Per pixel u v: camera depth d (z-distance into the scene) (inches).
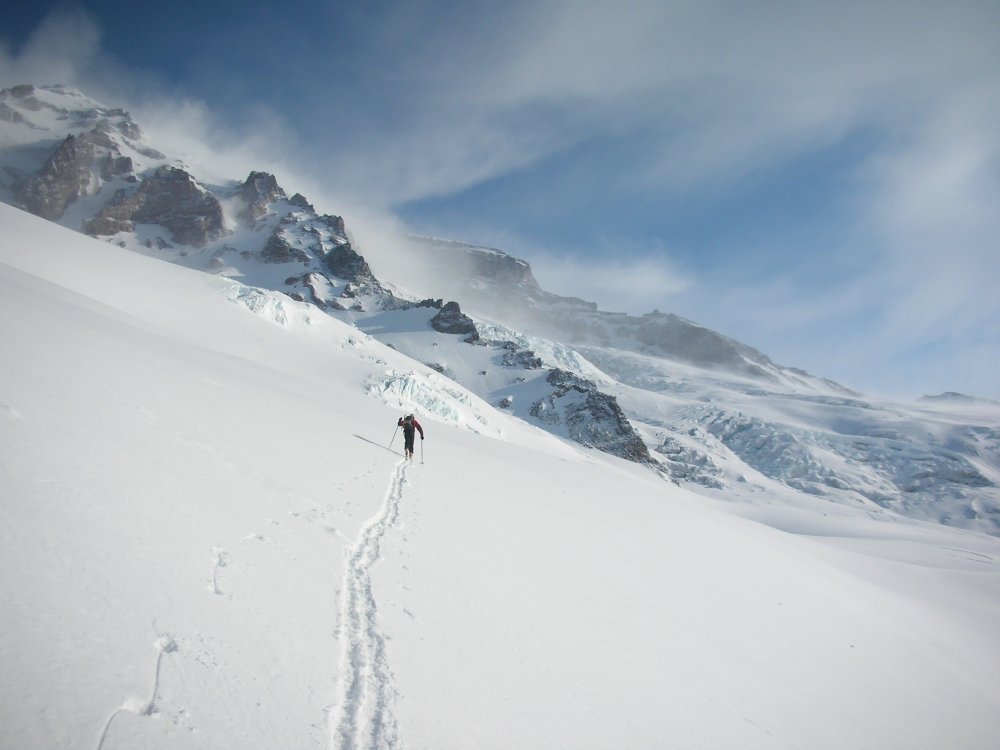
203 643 185.5
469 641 285.4
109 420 332.2
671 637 438.6
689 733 298.4
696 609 542.3
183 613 194.4
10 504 195.9
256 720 166.4
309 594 256.8
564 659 317.1
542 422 7175.2
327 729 179.0
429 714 209.2
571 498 953.5
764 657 490.6
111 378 424.8
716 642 474.3
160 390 475.2
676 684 356.2
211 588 218.8
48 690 134.4
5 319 422.9
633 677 336.2
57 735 123.1
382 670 223.8
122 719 139.5
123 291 1758.1
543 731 236.5
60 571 178.1
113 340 607.2
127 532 223.0
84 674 146.1
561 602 410.3
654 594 534.6
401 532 415.2
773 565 945.5
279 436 559.8
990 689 725.3
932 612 1193.4
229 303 2433.6
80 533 203.5
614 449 6919.3
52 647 148.1
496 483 858.1
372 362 2726.4
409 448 804.6
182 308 2016.5
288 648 208.8
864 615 836.6
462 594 340.8
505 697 248.8
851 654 620.4
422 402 2566.4
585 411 7298.2
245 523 295.6
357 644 236.1
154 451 325.4
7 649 139.0
